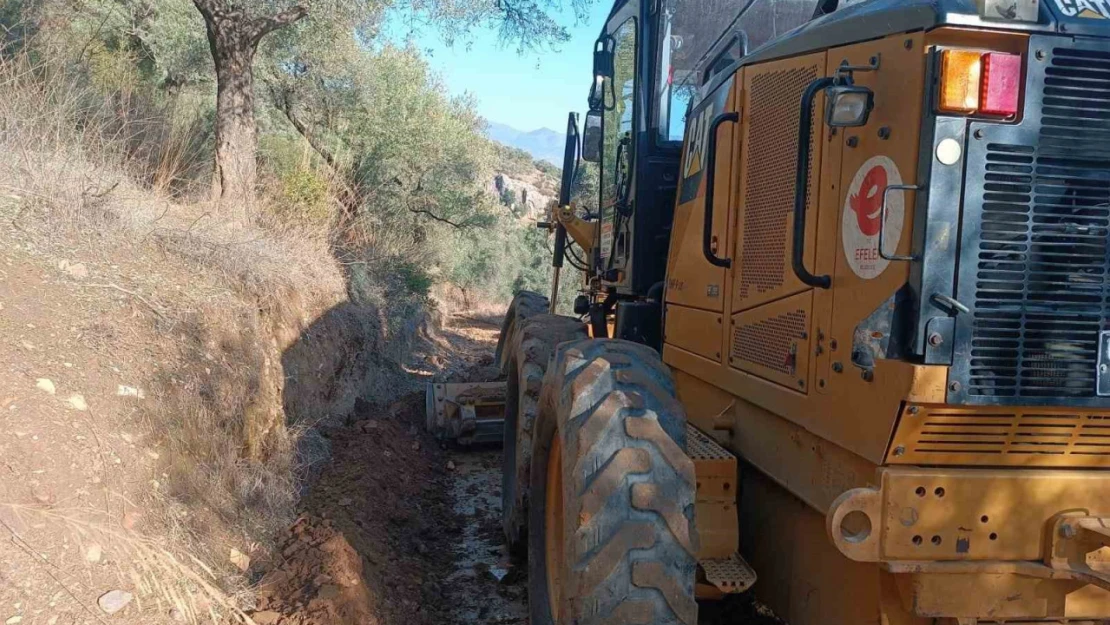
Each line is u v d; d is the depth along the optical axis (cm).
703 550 312
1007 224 227
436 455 704
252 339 537
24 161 543
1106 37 224
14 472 328
